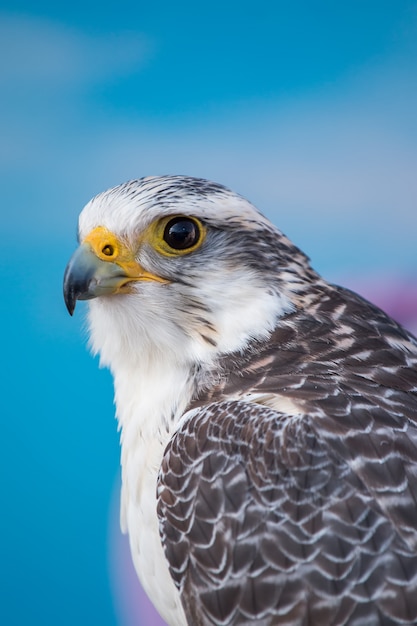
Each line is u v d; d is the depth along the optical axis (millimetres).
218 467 2656
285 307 2703
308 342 2693
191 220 2705
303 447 2648
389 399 2668
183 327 2703
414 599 2627
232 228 2707
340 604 2633
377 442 2648
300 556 2639
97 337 2729
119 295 2707
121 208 2711
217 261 2705
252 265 2707
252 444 2654
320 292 2713
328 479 2643
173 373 2701
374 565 2633
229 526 2648
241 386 2686
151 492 2688
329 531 2637
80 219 2725
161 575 2688
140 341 2707
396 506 2637
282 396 2670
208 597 2652
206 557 2652
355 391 2668
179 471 2664
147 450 2693
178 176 2730
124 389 2715
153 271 2707
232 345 2699
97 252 2709
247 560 2645
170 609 2693
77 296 2707
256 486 2648
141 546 2693
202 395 2689
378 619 2629
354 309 2711
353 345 2693
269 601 2641
